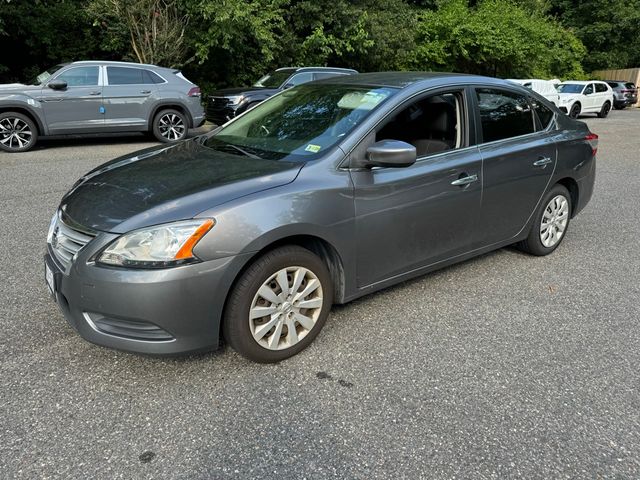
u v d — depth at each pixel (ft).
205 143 12.25
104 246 8.24
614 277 14.30
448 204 11.79
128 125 34.83
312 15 57.21
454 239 12.33
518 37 82.84
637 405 8.74
